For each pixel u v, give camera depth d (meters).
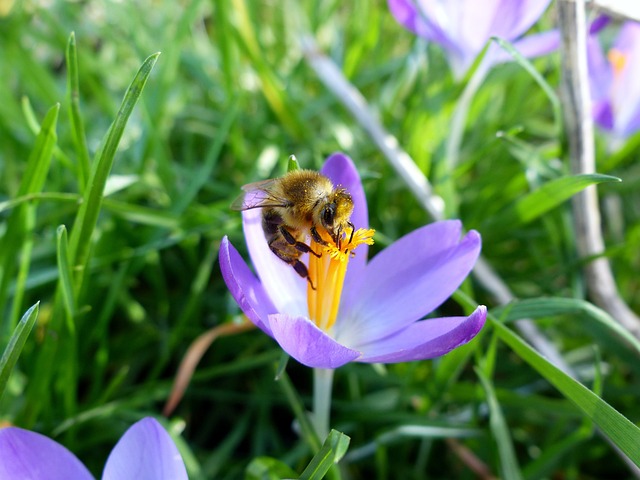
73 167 0.07
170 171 0.09
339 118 0.11
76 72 0.06
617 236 0.10
